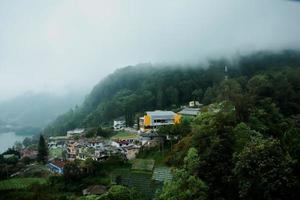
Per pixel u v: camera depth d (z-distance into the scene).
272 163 34.84
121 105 172.38
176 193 38.94
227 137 46.75
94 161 86.81
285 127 65.00
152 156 85.44
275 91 91.00
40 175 99.38
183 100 157.75
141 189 68.56
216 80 159.62
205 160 43.50
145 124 117.50
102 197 47.06
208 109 93.81
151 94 166.12
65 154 121.00
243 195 35.69
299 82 102.31
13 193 80.12
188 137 74.62
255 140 40.59
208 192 40.44
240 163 36.91
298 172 35.84
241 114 65.44
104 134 138.50
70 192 79.12
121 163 86.38
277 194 33.75
